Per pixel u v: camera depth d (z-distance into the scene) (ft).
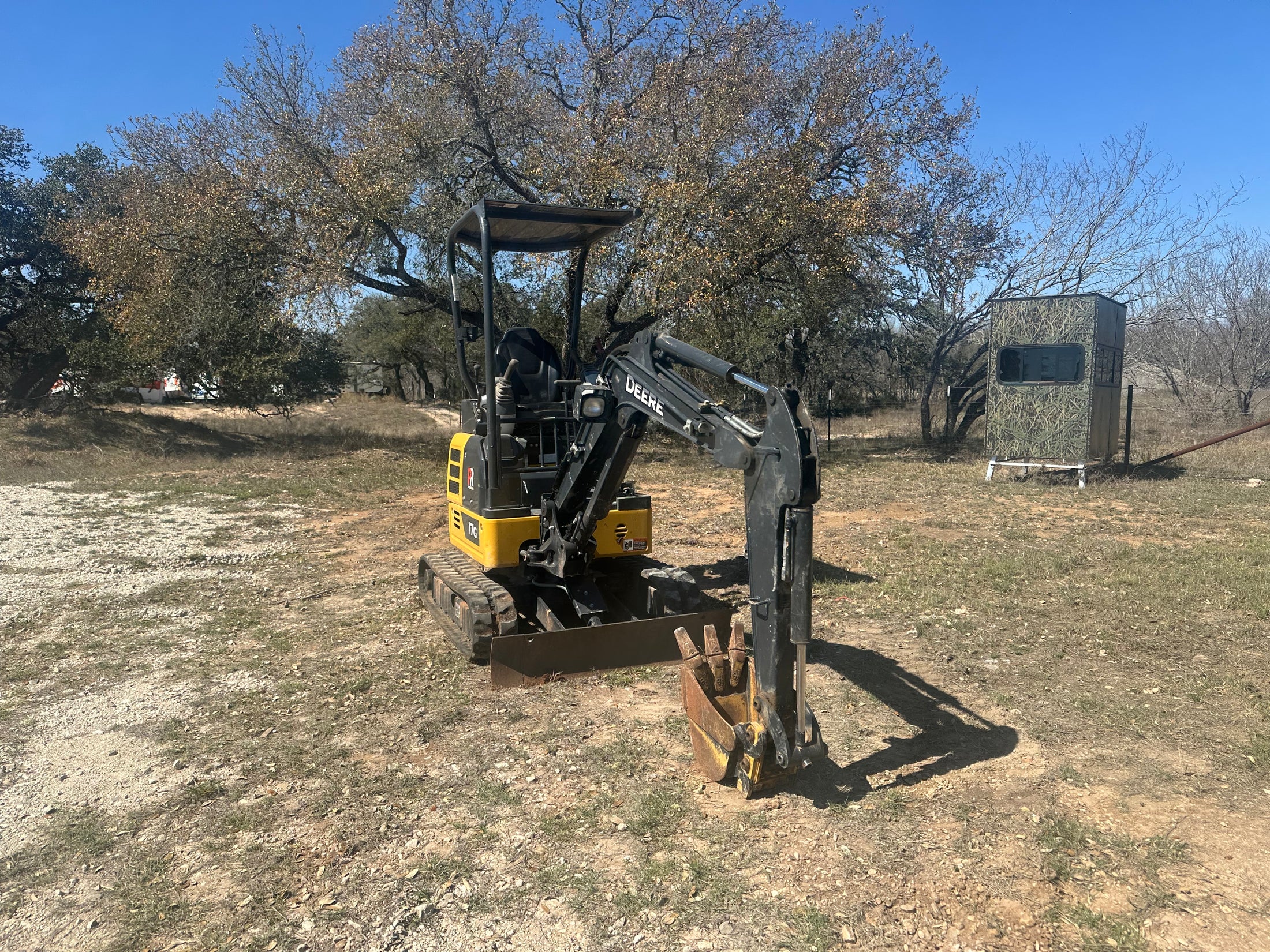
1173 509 41.86
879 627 23.89
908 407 129.59
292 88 64.34
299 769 16.01
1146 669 20.10
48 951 11.06
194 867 12.89
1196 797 14.14
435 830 13.75
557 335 83.46
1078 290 79.66
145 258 66.59
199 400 106.63
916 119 75.56
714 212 60.44
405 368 196.75
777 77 71.00
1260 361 84.99
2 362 102.22
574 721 17.83
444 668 21.38
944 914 11.25
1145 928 10.84
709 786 14.87
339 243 62.13
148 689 20.49
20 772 16.17
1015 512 42.22
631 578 24.56
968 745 16.28
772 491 13.30
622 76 69.21
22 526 40.86
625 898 11.77
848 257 67.00
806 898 11.66
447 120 64.13
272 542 38.09
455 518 25.89
